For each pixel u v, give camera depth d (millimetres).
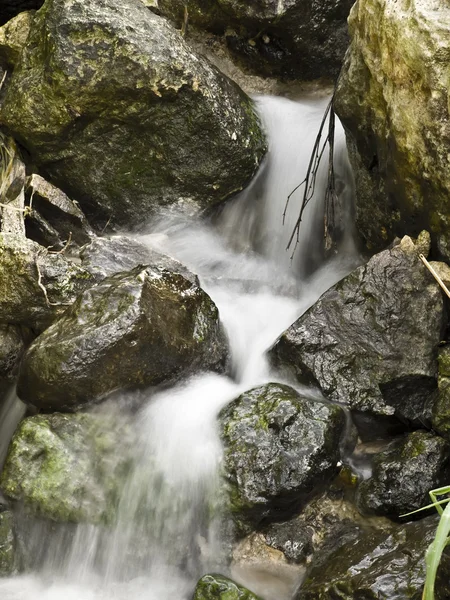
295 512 2785
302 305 3289
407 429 2918
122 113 3334
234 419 2811
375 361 2918
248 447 2764
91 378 2805
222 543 2746
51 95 3314
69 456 2768
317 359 2930
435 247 2990
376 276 2977
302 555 2723
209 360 2990
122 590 2711
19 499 2738
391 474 2748
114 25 3266
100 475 2766
